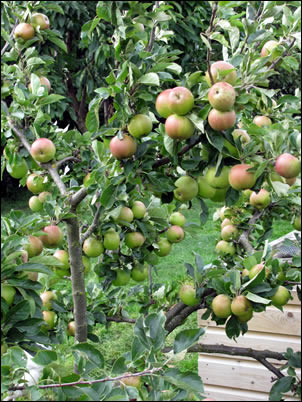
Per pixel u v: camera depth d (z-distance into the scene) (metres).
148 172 1.73
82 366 1.49
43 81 2.46
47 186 2.34
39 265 1.52
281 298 1.94
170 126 1.48
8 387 1.41
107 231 2.09
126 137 1.63
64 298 2.48
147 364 1.54
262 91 1.67
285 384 1.75
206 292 2.10
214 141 1.47
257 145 1.52
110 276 2.24
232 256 2.42
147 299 2.55
